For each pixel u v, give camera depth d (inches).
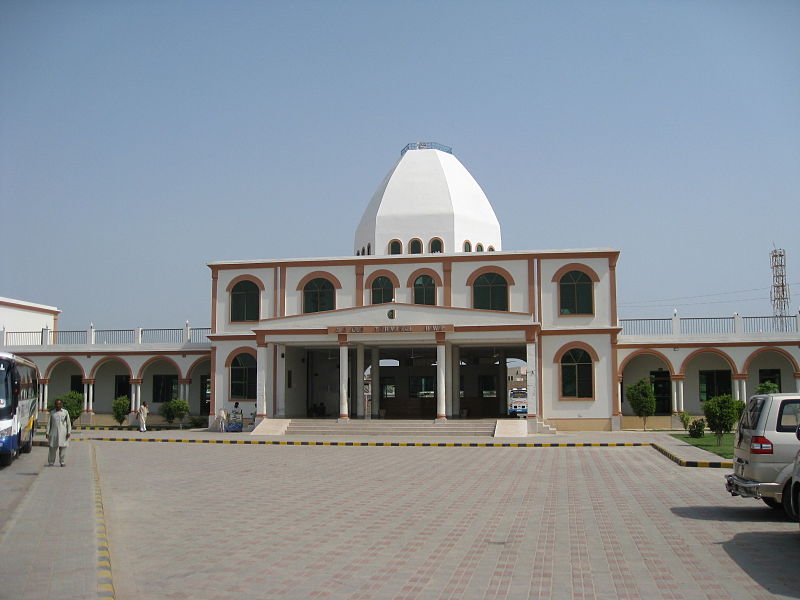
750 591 323.3
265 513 523.2
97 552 381.7
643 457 958.4
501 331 1375.5
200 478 736.3
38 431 1462.8
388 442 1203.9
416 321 1393.9
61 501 557.0
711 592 322.3
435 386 1834.4
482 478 733.3
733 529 459.5
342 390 1407.5
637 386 1499.8
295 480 719.1
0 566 352.5
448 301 1514.5
